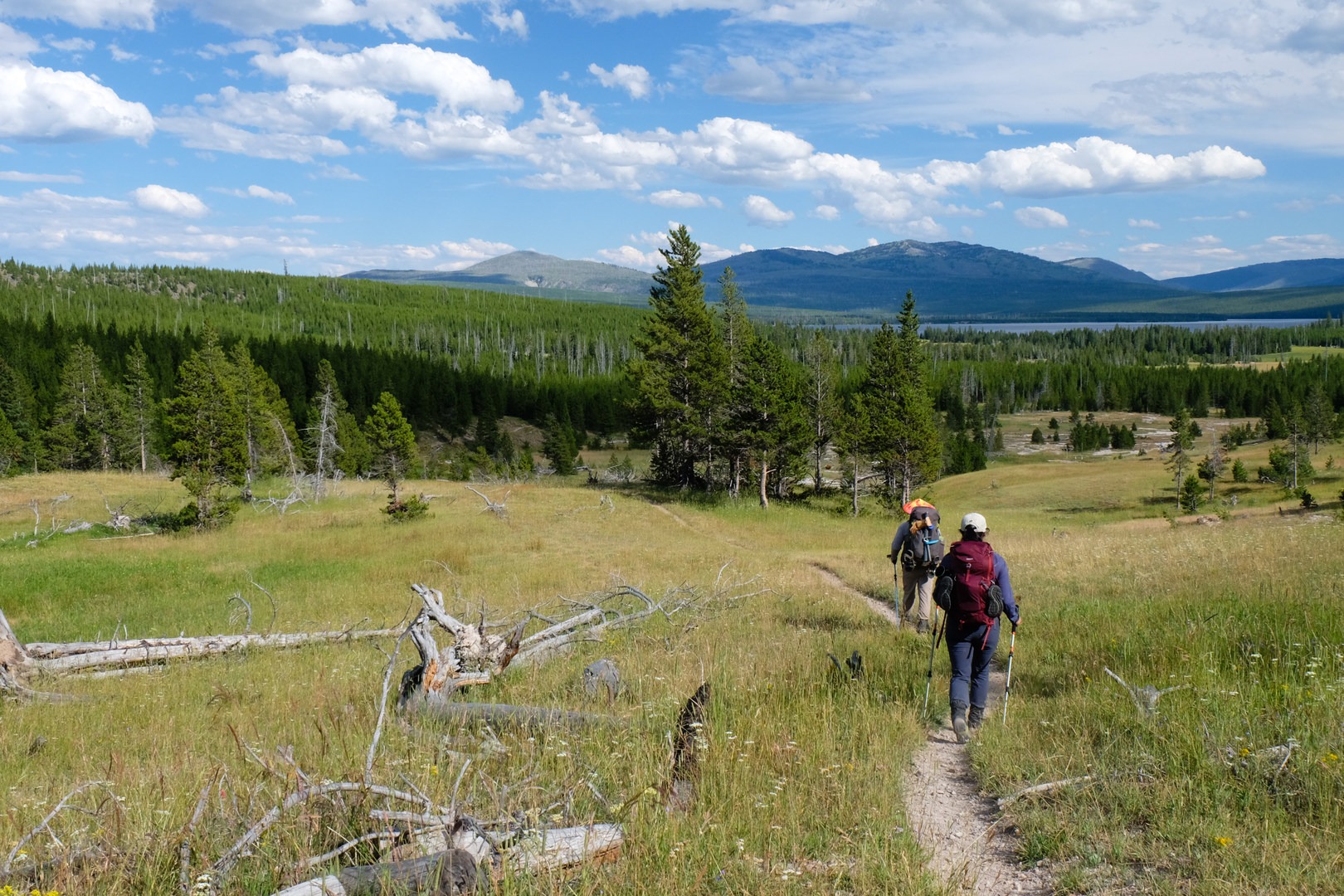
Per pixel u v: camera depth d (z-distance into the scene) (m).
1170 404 182.50
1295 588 9.77
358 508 43.84
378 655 12.21
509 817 4.07
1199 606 9.41
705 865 4.01
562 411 127.50
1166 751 5.30
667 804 4.77
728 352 60.03
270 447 59.03
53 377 95.06
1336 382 161.00
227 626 16.91
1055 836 4.42
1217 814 4.39
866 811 4.82
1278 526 22.86
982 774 5.63
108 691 10.73
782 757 5.64
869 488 59.22
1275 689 6.08
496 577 22.72
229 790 4.85
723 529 39.69
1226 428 152.25
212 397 36.78
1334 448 106.69
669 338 54.50
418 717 6.98
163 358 108.88
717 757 5.46
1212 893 3.63
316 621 17.08
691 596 15.37
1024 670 8.45
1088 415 167.25
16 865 3.95
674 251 54.59
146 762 6.15
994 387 195.62
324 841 4.20
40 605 20.91
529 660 10.46
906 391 53.81
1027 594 13.57
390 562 26.66
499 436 123.75
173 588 23.23
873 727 6.53
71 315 174.75
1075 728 6.01
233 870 3.92
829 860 4.22
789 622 13.14
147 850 4.01
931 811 5.16
